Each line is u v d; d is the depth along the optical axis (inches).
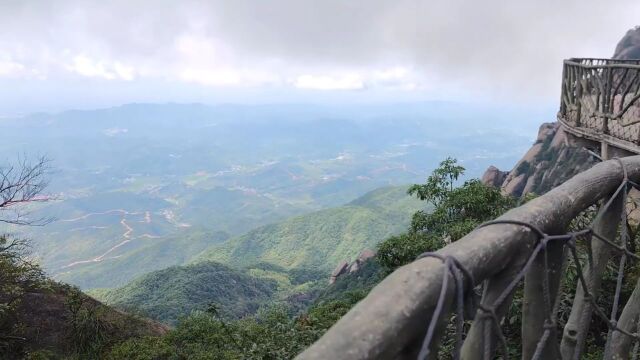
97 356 452.4
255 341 313.3
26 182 397.4
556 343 52.6
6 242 426.3
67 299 508.1
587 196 60.1
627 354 79.0
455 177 319.9
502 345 41.9
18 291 438.9
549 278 53.5
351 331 29.8
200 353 376.2
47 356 430.9
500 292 45.0
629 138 219.9
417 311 32.8
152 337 448.5
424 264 36.6
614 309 63.2
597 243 70.4
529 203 53.2
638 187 69.9
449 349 118.0
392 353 31.1
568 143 301.9
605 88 246.1
